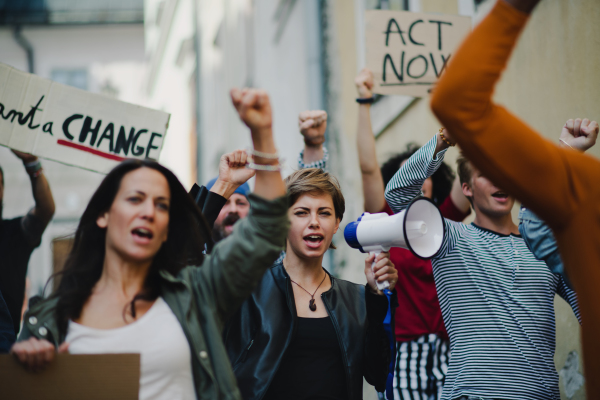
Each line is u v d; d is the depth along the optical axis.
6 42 21.09
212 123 14.94
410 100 5.51
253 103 1.81
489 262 2.83
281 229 1.96
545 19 3.88
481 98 1.46
